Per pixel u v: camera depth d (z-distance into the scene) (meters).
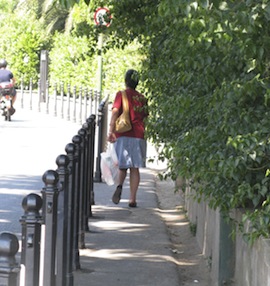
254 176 16.64
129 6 27.08
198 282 21.44
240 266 18.34
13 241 9.52
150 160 25.91
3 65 66.44
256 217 15.16
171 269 22.06
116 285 20.27
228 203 16.91
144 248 24.38
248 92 15.09
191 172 17.61
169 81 21.16
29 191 33.09
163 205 33.19
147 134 24.72
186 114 18.80
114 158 30.70
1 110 68.81
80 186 23.14
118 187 30.77
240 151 15.66
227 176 16.27
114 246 24.48
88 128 28.30
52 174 15.06
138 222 28.44
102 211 30.11
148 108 29.77
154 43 23.80
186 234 27.58
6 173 37.84
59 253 17.28
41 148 47.66
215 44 15.99
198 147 17.02
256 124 15.79
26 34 109.88
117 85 73.12
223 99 16.02
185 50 17.06
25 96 97.75
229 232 19.56
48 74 99.50
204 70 16.98
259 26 13.98
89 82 88.19
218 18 13.81
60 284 17.31
